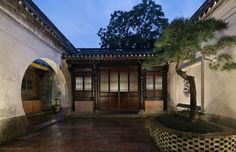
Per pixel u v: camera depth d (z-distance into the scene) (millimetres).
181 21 5332
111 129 8570
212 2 6547
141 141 6527
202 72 8352
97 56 11938
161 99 12812
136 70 13133
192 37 4676
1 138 6023
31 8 6871
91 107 12727
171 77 12414
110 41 19812
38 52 8664
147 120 11023
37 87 13172
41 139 6789
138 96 13062
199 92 9039
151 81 12781
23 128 7309
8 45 6438
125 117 12086
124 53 12086
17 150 5590
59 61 11484
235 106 5996
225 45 5043
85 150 5582
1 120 6062
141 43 18891
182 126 5117
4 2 5977
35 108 12609
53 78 14117
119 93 13117
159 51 6305
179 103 11445
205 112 8086
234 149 4738
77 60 12359
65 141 6551
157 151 5512
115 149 5676
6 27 6312
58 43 10789
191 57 5449
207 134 4668
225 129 5066
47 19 8500
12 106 6668
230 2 6184
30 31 7875
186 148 4750
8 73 6441
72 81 12766
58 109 13211
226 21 6496
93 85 12672
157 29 19094
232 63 5160
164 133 5320
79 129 8570
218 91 7031
